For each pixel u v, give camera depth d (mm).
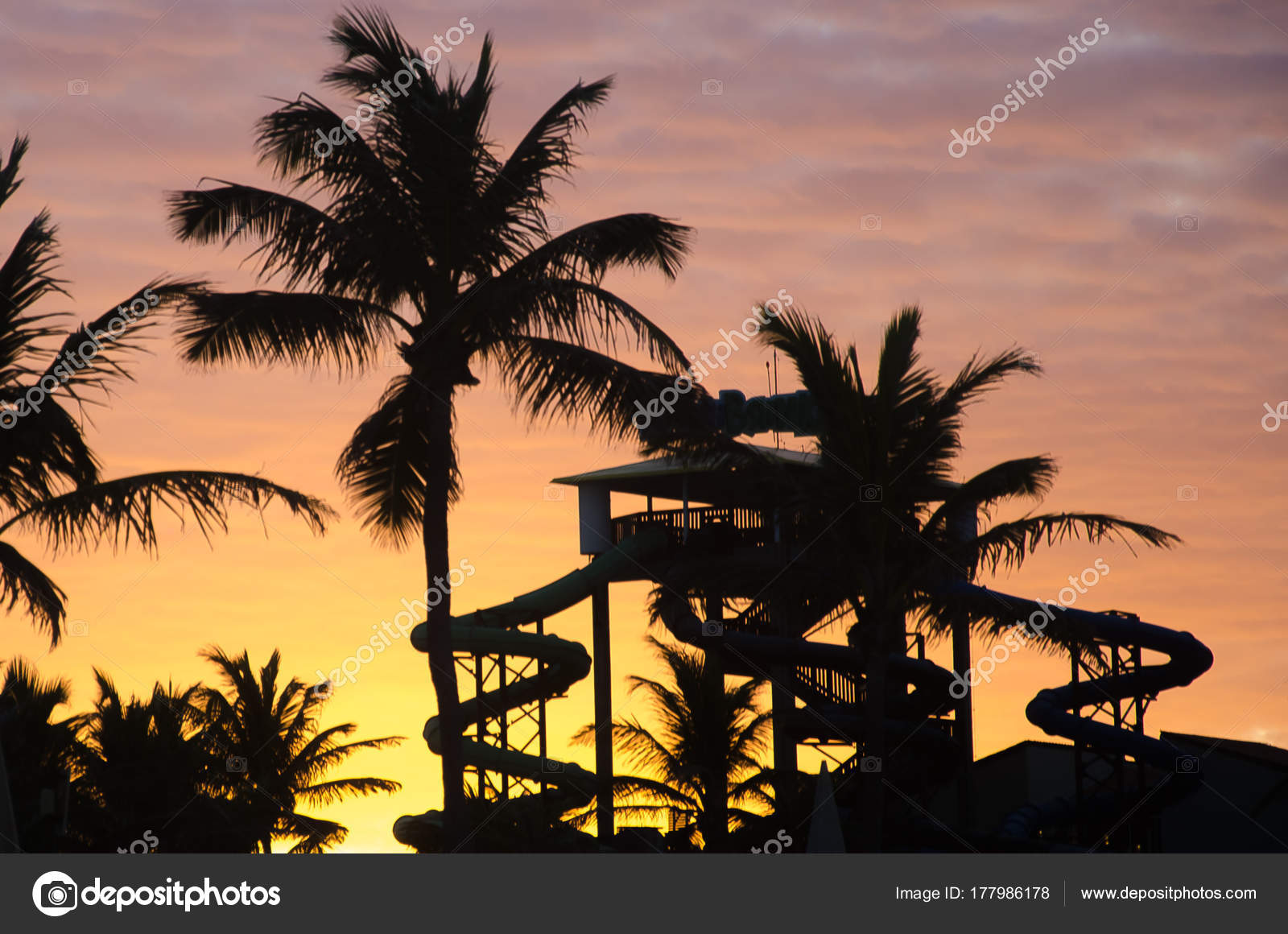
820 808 22141
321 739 41469
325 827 41250
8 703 31016
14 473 19469
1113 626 34562
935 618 24344
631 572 39938
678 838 34875
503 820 33531
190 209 21328
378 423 23078
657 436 22844
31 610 18750
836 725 34406
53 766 30781
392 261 21922
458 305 22391
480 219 22328
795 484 24156
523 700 40156
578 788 39156
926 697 34969
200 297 20781
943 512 24125
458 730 21828
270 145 21812
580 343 22297
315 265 21641
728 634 35062
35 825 28078
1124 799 35719
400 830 41156
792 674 35594
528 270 22672
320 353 21953
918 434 24234
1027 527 23453
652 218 22812
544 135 23094
